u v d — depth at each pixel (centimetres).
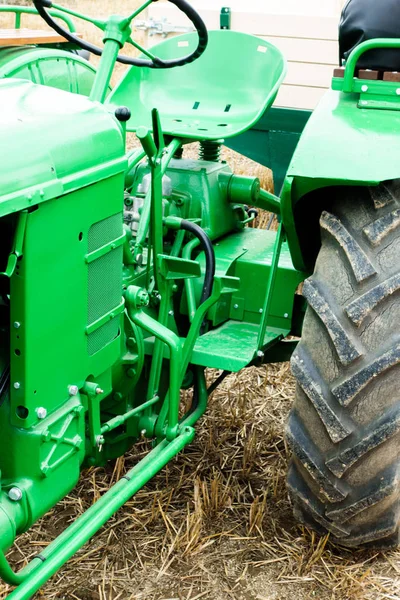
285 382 368
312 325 226
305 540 257
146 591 235
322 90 397
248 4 409
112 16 245
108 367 212
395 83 230
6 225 176
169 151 280
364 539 238
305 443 229
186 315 284
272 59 317
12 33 474
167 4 432
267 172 593
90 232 195
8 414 180
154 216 242
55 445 184
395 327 214
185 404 331
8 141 167
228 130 291
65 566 243
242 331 280
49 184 173
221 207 303
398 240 216
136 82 321
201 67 327
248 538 258
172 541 253
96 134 196
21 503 179
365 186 223
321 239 236
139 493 280
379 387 216
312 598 235
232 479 292
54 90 205
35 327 175
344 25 249
